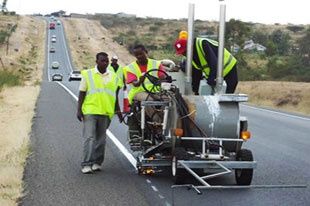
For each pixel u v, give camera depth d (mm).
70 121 16938
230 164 8203
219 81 8805
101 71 9633
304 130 17234
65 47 124562
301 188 8578
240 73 52125
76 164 10164
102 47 127812
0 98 24250
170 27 170000
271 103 29453
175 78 9438
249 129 17266
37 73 86875
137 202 7523
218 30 8789
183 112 8422
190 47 8945
